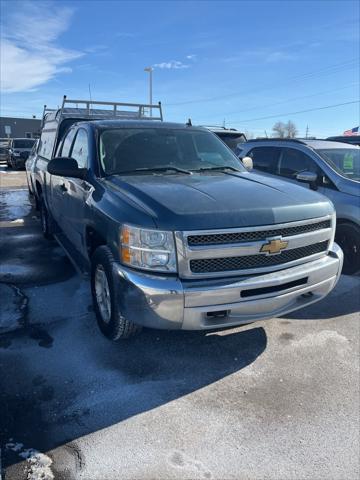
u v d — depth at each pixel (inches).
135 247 116.9
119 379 126.9
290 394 121.6
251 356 141.5
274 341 151.7
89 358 137.8
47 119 342.6
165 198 123.4
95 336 151.6
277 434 105.8
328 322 167.8
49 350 141.9
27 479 90.3
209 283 115.8
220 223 115.1
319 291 139.9
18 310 171.3
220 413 113.1
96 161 162.7
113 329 135.3
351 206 215.9
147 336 152.3
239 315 121.0
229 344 148.9
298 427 108.3
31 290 192.7
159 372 131.0
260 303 120.7
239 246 117.0
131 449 99.7
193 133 190.9
